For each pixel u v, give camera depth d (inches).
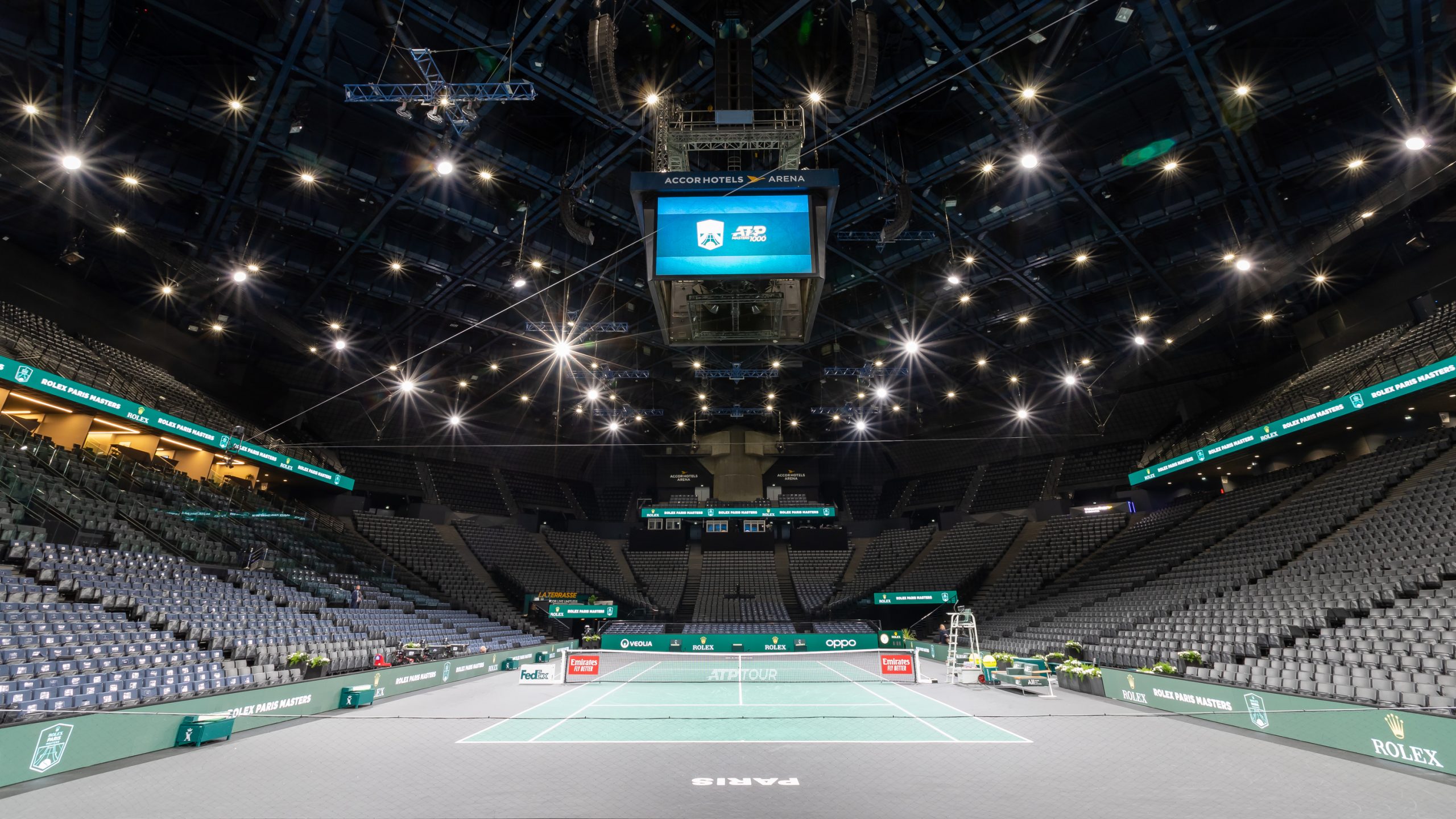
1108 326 1037.8
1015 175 687.7
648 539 1605.6
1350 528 699.4
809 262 389.7
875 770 305.7
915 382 1348.4
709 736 389.4
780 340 454.0
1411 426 864.9
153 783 280.8
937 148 644.1
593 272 872.3
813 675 802.2
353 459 1390.3
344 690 516.1
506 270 880.3
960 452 1662.2
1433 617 450.0
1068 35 517.3
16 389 701.3
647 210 402.6
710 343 458.0
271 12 476.7
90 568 554.9
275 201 695.7
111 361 866.1
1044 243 795.4
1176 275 882.8
